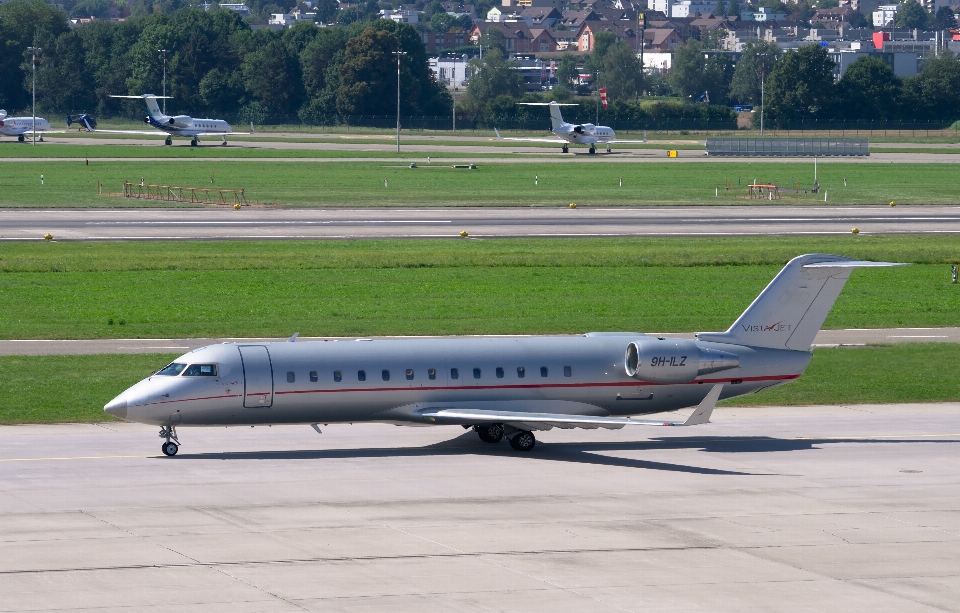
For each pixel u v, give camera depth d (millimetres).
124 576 98812
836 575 102188
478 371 149250
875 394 186125
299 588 96812
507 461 143125
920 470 140750
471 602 94438
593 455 147500
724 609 93875
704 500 125812
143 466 137000
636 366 152000
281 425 154500
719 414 173750
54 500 121438
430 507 121312
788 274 158375
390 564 103062
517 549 107750
